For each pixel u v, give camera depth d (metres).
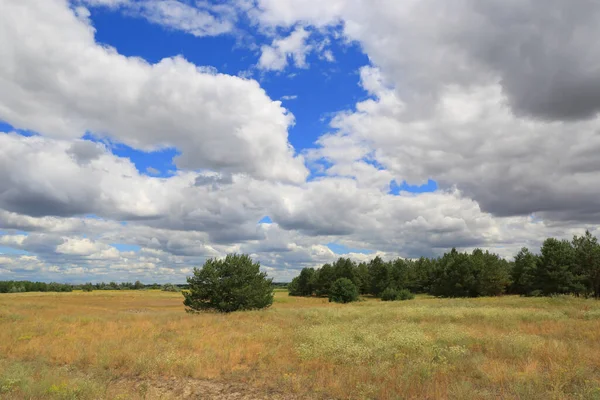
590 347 13.76
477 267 70.06
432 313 27.14
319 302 64.38
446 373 10.82
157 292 119.12
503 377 10.08
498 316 24.30
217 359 13.32
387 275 90.06
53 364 13.20
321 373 11.19
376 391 9.34
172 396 9.52
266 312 32.88
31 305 39.59
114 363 12.84
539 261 60.88
